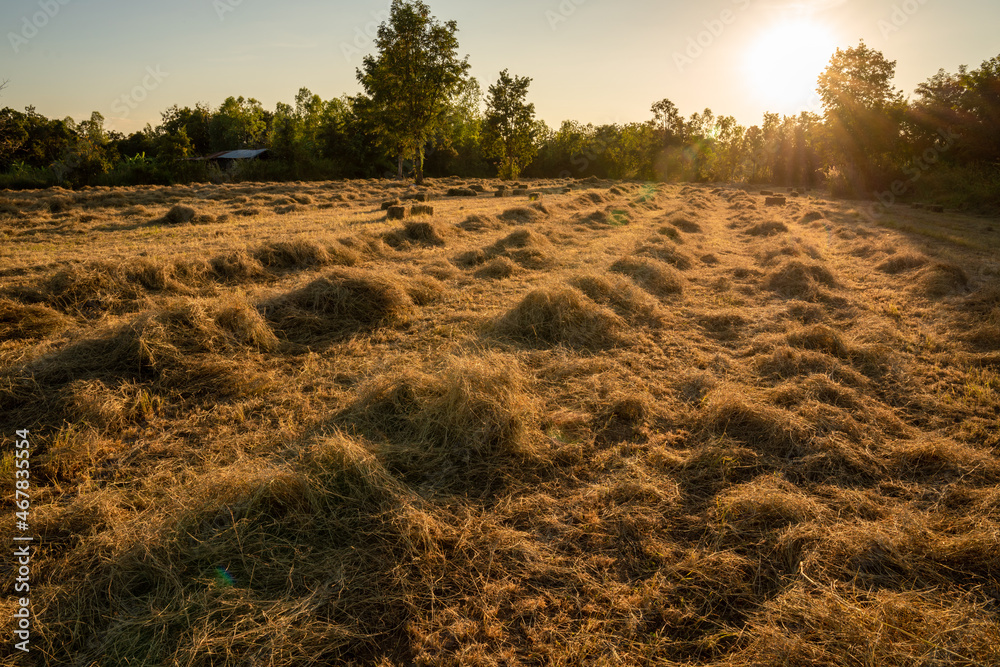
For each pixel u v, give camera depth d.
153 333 5.00
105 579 2.50
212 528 2.82
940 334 6.35
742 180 77.44
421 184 38.91
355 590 2.51
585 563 2.72
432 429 3.78
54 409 4.07
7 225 13.50
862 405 4.35
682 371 5.22
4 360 4.81
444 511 3.04
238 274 8.34
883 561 2.66
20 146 44.50
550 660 2.19
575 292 6.61
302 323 6.24
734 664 2.12
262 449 3.74
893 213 24.00
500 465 3.48
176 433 4.00
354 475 3.18
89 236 12.31
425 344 5.94
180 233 12.98
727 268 10.34
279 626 2.27
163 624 2.29
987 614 2.32
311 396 4.62
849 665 2.08
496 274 9.13
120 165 45.25
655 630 2.35
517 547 2.78
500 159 69.25
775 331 6.51
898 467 3.54
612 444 3.88
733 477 3.46
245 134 65.69
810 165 61.41
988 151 31.42
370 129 49.25
